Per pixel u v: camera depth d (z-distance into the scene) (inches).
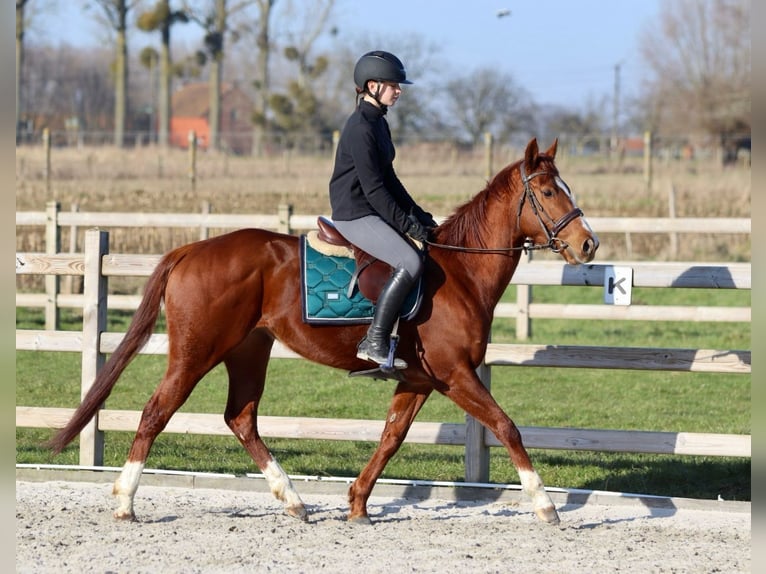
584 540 316.5
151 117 4264.3
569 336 730.8
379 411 522.0
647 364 364.2
